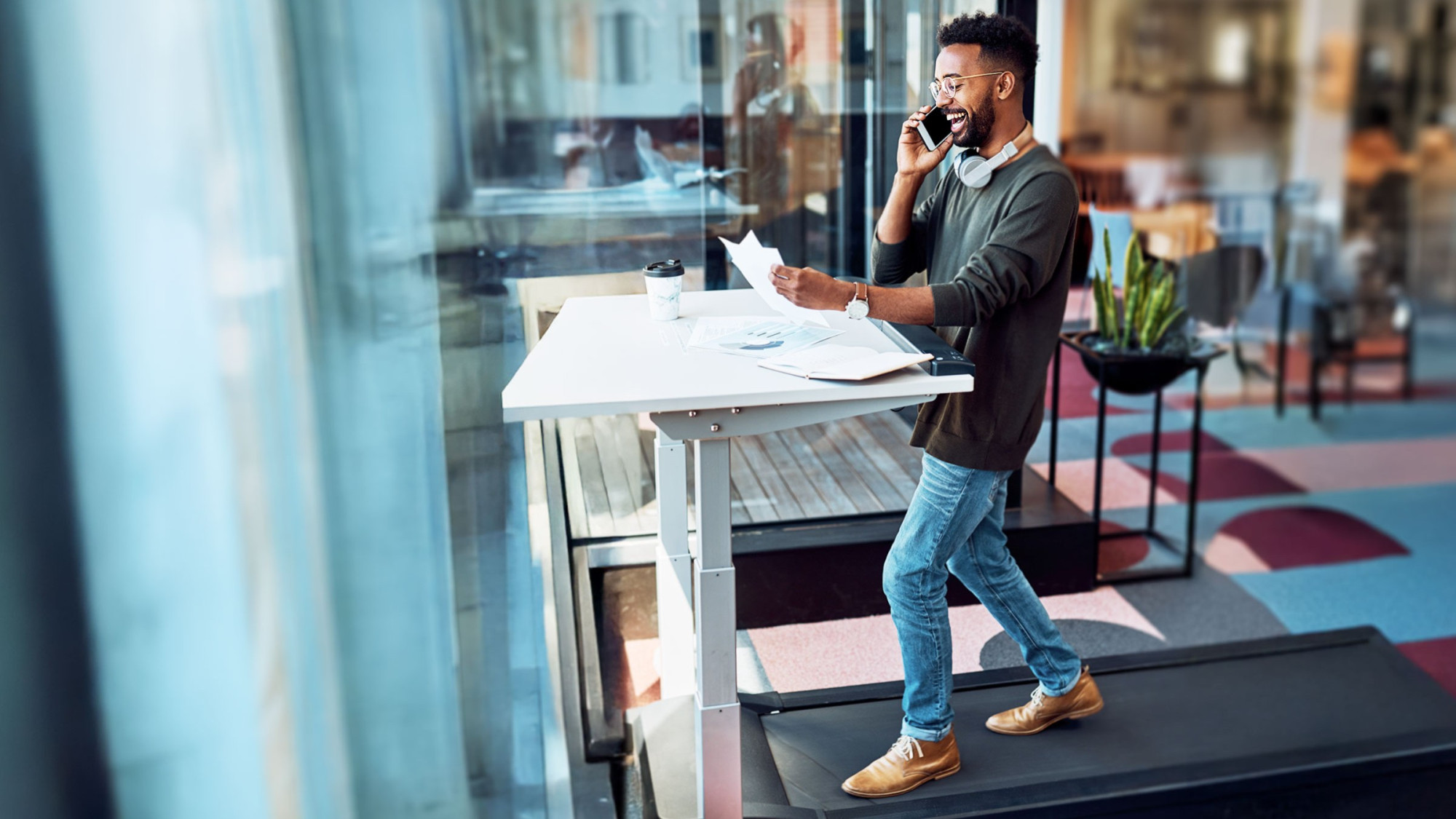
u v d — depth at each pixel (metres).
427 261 1.45
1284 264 3.30
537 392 1.51
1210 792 1.96
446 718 1.58
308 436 1.36
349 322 1.42
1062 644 2.13
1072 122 2.83
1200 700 2.27
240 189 1.24
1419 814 1.97
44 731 1.25
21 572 1.21
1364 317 3.42
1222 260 3.30
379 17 1.37
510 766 1.75
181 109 1.17
